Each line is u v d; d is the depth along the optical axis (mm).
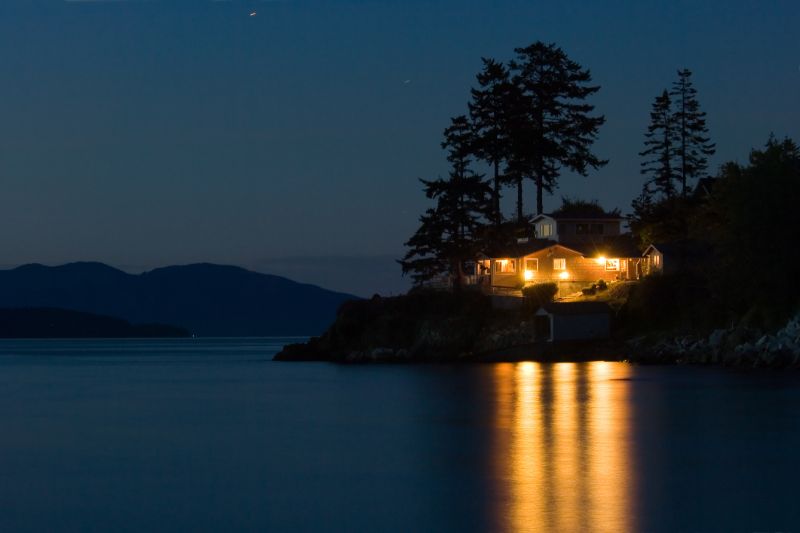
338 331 164875
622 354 125000
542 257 148750
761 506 39562
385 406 82000
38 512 41375
